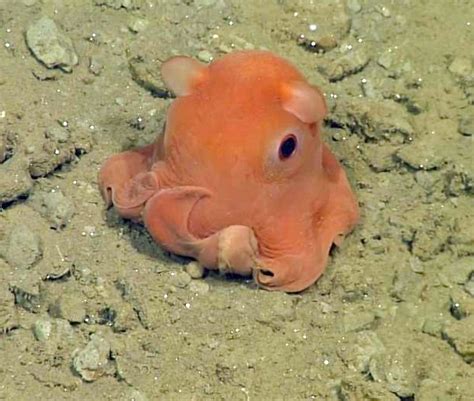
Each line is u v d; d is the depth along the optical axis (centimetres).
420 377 117
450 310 122
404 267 124
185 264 122
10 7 138
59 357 118
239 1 141
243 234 118
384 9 142
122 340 118
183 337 119
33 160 127
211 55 137
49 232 125
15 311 120
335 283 122
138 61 135
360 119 132
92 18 139
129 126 132
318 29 139
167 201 118
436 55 139
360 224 126
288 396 117
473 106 135
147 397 116
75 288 121
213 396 116
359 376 117
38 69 133
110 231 125
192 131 117
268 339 119
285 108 117
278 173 117
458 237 125
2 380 117
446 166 130
